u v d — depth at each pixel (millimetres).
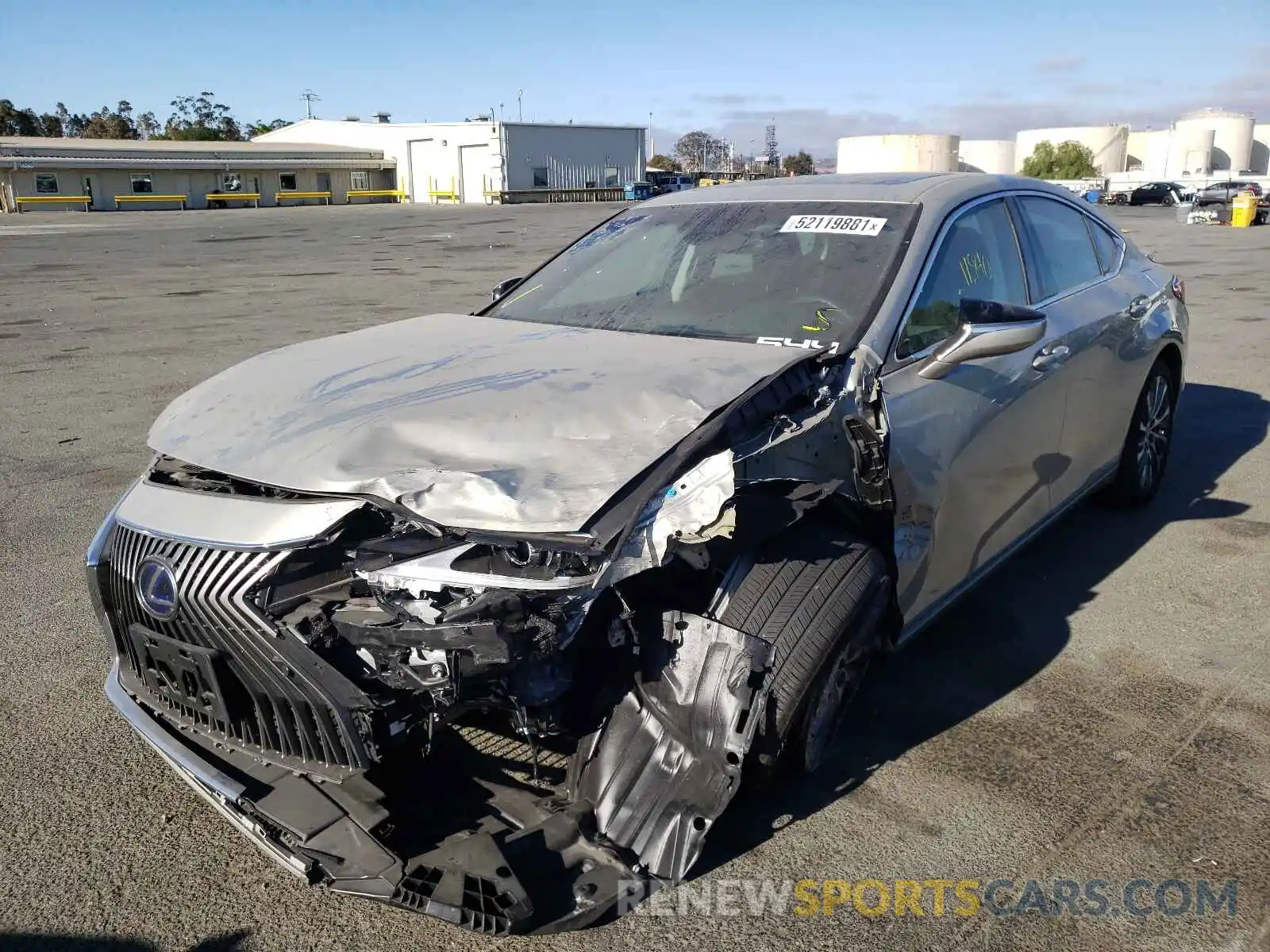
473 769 2793
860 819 2951
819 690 2795
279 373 3219
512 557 2336
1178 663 3826
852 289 3449
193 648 2568
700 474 2426
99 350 10969
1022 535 4086
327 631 2465
